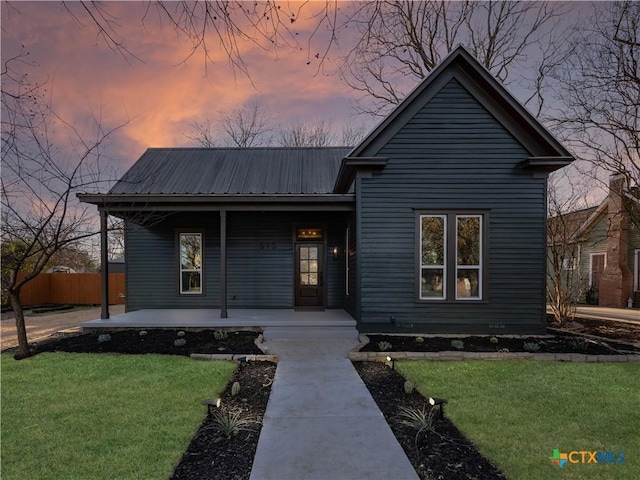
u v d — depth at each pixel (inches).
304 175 393.1
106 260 303.7
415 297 286.2
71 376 181.6
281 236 376.2
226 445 115.3
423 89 286.4
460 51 281.6
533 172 287.7
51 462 105.7
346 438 119.5
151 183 365.1
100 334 271.6
